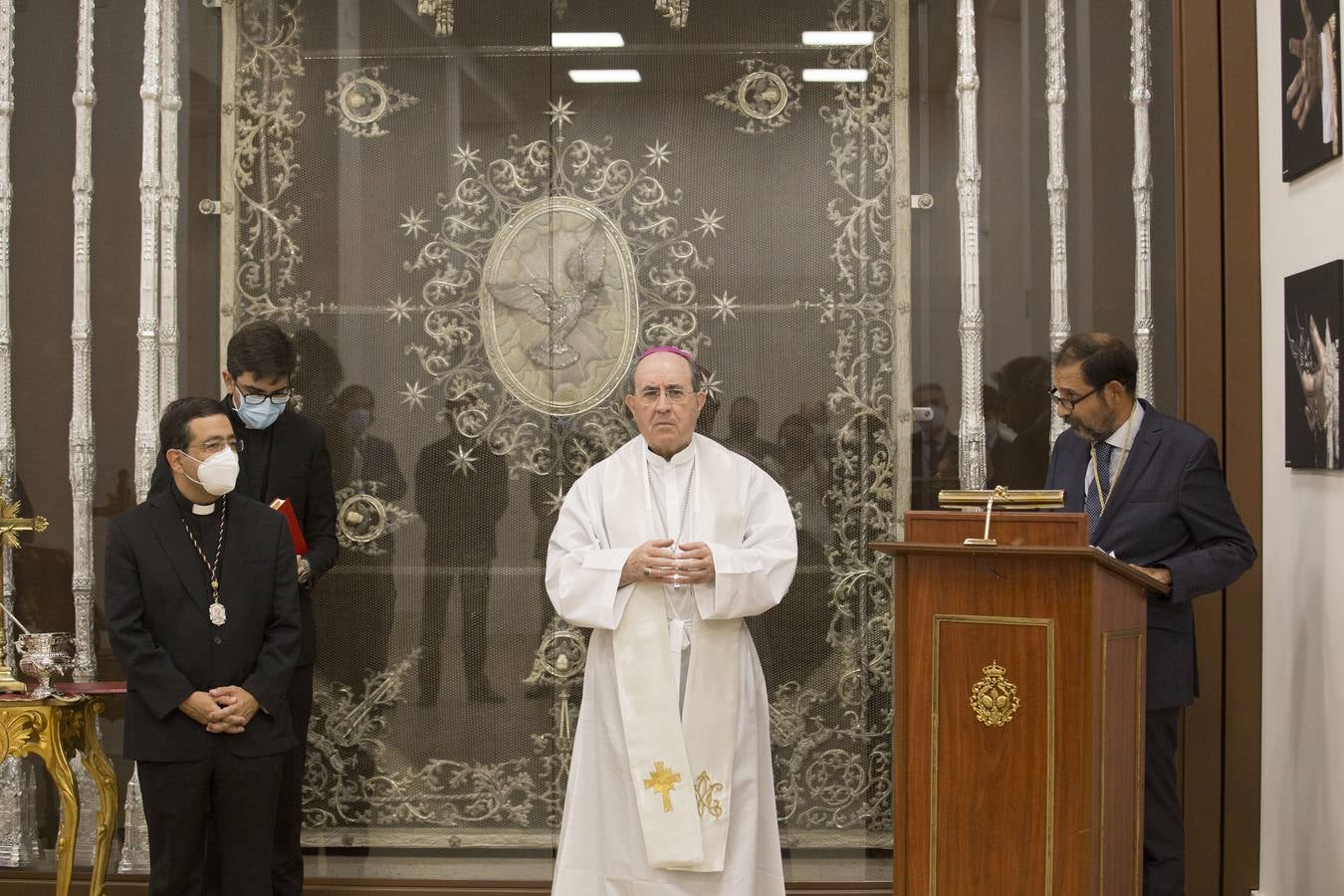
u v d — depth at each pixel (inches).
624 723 124.8
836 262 156.3
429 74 159.0
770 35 157.2
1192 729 147.5
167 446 120.4
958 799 100.0
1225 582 116.6
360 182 159.0
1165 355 151.3
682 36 157.8
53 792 155.9
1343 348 123.8
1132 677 106.0
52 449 158.4
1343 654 126.1
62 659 132.3
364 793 157.2
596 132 158.2
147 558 120.9
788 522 133.6
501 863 156.2
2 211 158.2
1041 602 97.8
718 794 125.0
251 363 137.1
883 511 154.9
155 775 118.9
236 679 122.0
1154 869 123.0
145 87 156.6
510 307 158.2
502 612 157.1
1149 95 151.8
